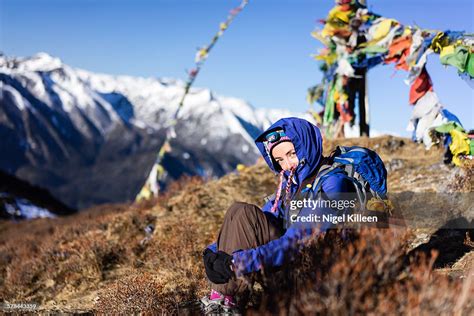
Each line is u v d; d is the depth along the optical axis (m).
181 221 7.69
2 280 7.99
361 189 3.25
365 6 10.22
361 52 9.61
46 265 7.49
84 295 6.25
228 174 10.19
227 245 3.24
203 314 3.43
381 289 2.68
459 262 4.26
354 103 11.14
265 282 3.08
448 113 7.27
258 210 3.30
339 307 2.56
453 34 7.18
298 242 3.10
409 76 7.55
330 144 10.35
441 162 7.79
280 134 3.48
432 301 2.56
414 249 4.84
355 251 2.89
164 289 5.26
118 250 7.24
